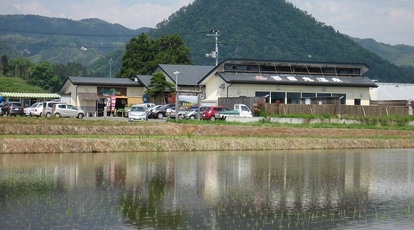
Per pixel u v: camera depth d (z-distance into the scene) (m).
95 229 18.25
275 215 21.03
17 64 149.75
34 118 47.59
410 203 23.91
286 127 49.38
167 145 40.34
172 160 35.09
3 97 77.94
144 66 92.06
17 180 26.48
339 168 33.97
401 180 29.95
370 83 70.69
